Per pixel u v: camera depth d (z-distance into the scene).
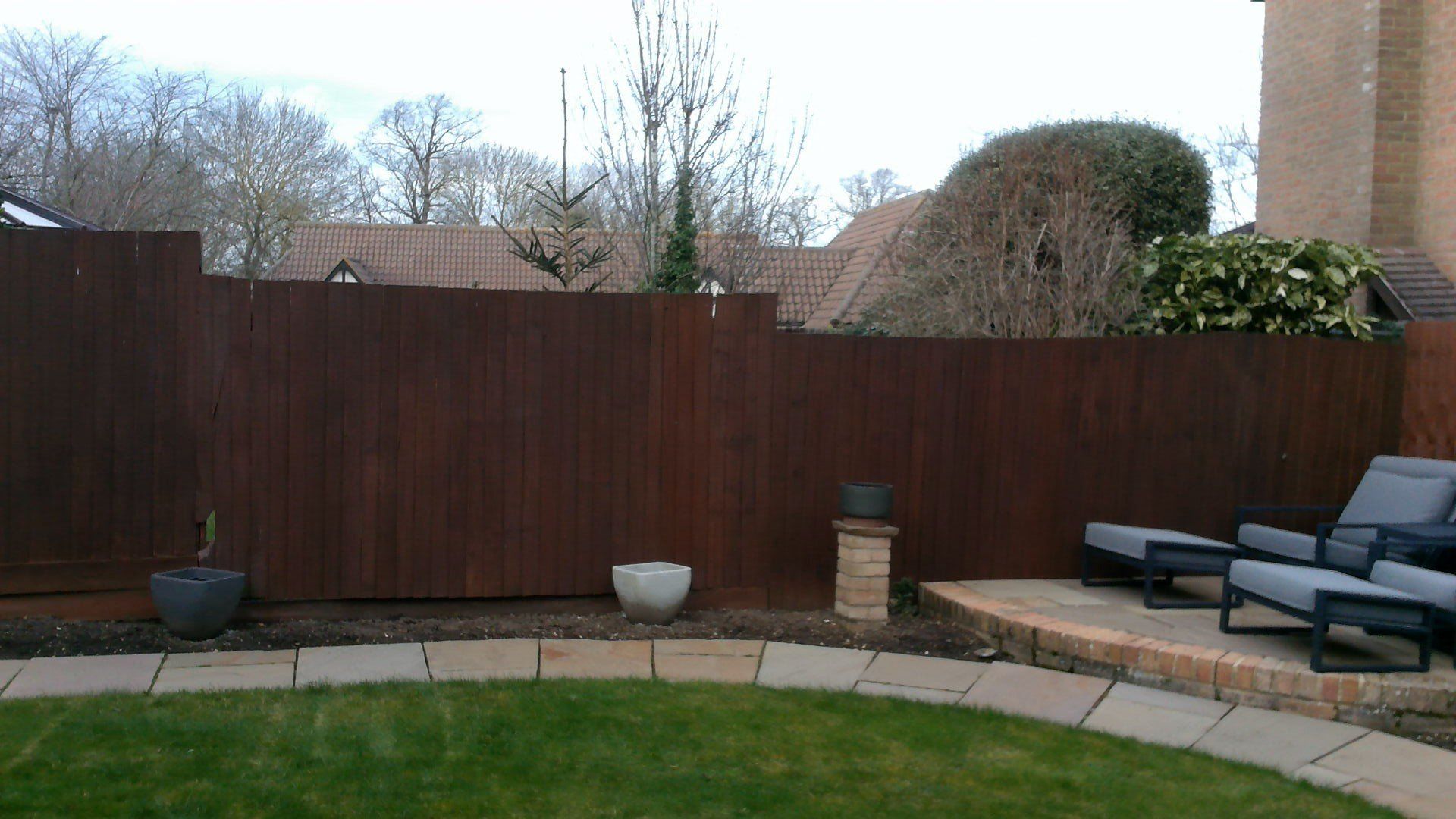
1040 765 5.32
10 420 7.33
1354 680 6.18
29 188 29.20
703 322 8.44
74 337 7.42
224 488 7.66
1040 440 9.10
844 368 8.70
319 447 7.81
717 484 8.51
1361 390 9.60
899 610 8.70
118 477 7.51
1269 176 15.30
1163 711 6.30
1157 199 14.77
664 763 5.16
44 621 7.34
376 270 34.09
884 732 5.75
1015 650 7.50
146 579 7.56
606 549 8.33
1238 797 4.96
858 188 50.41
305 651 6.98
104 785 4.64
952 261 12.47
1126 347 9.16
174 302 7.54
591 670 6.78
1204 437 9.26
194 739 5.23
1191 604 8.16
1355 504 8.94
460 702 5.96
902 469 8.86
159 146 31.47
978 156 14.34
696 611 8.46
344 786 4.73
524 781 4.87
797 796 4.80
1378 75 13.33
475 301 8.05
